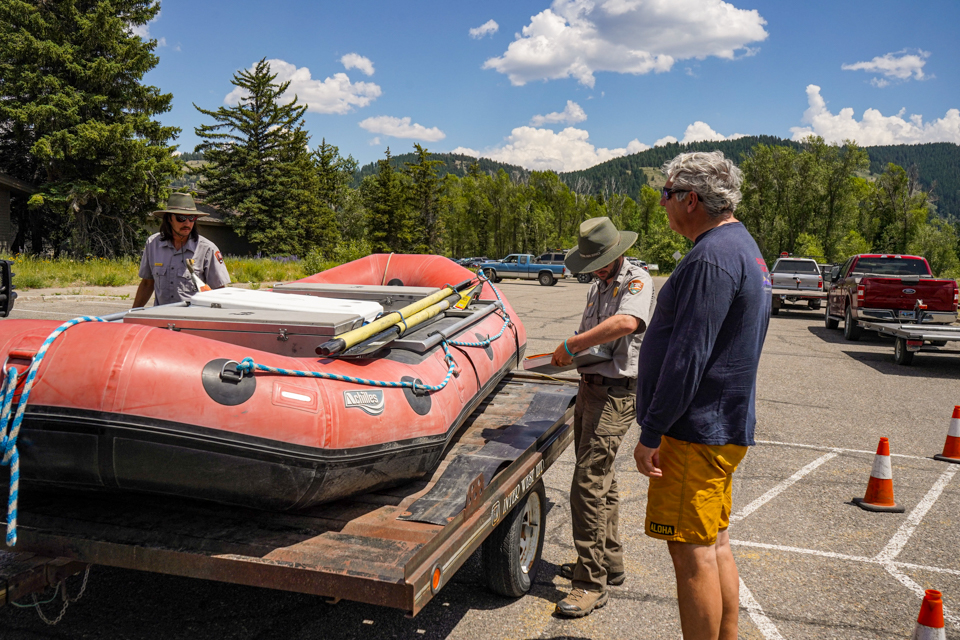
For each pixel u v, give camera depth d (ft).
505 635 9.53
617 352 10.28
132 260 81.82
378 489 8.96
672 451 7.49
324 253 120.06
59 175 91.45
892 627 10.14
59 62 89.61
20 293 50.21
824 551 12.84
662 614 10.32
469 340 12.34
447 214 252.42
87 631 9.22
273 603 10.18
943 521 14.38
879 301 41.09
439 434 9.40
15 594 6.99
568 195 376.48
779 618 10.36
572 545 12.87
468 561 12.09
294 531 7.66
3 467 7.07
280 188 148.36
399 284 17.37
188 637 9.14
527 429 11.60
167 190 96.32
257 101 149.89
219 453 7.10
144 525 7.57
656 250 225.15
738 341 7.18
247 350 7.97
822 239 185.88
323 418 7.70
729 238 7.20
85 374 6.84
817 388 28.48
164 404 6.89
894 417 23.66
